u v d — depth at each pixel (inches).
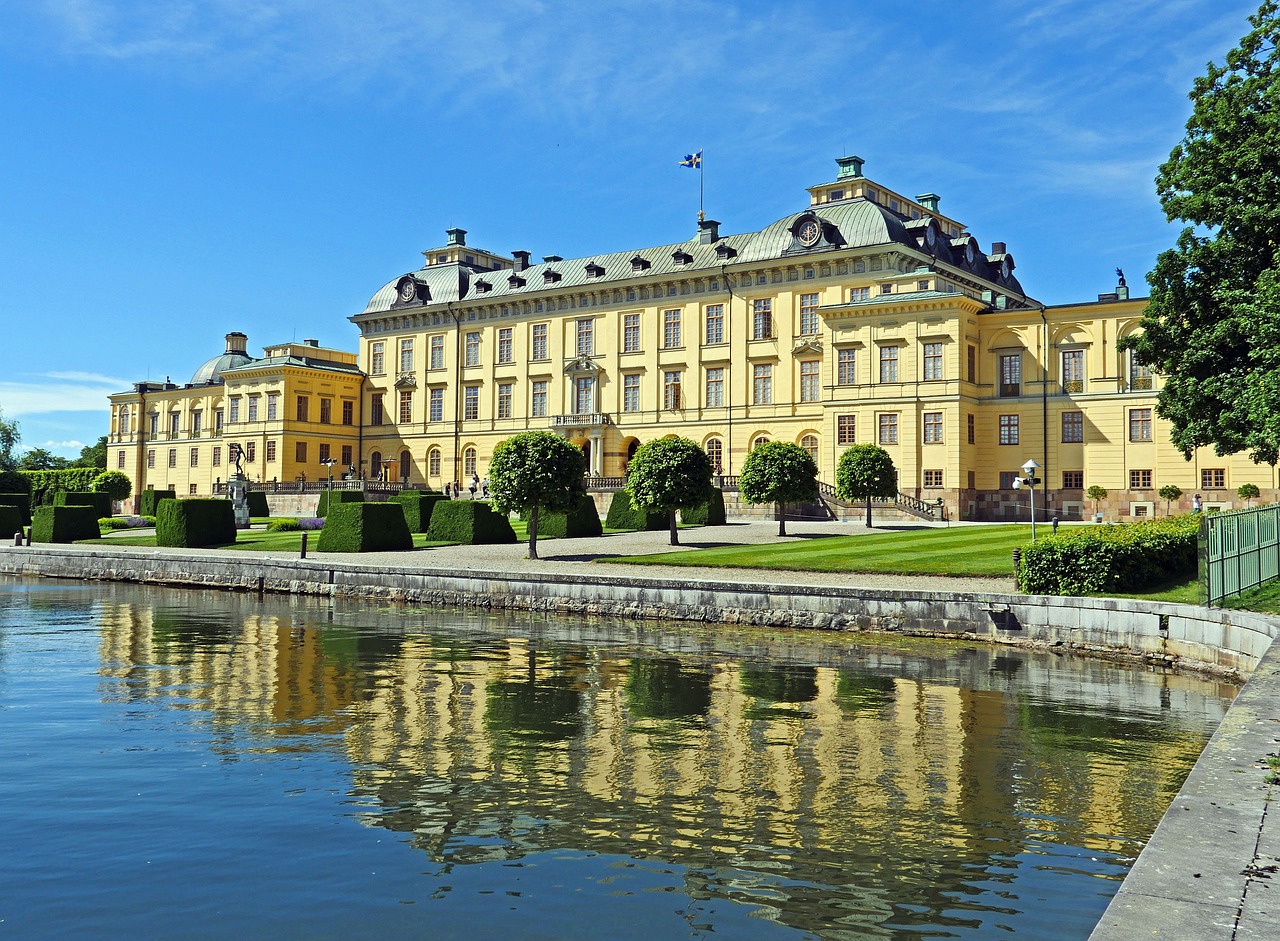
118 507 4256.9
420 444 3811.5
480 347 3666.3
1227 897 211.0
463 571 1380.4
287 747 563.2
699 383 3152.1
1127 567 985.5
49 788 480.7
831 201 3127.5
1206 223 1328.7
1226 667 768.9
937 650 949.8
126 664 866.8
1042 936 315.6
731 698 710.5
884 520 2338.8
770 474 1926.7
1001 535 1683.1
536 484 1712.6
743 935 319.6
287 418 3833.7
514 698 711.1
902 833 413.4
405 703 692.7
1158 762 527.8
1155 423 2391.7
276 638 1042.1
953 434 2529.5
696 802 457.1
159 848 399.5
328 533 1947.6
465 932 323.0
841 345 2719.0
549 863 382.0
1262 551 956.6
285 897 352.2
